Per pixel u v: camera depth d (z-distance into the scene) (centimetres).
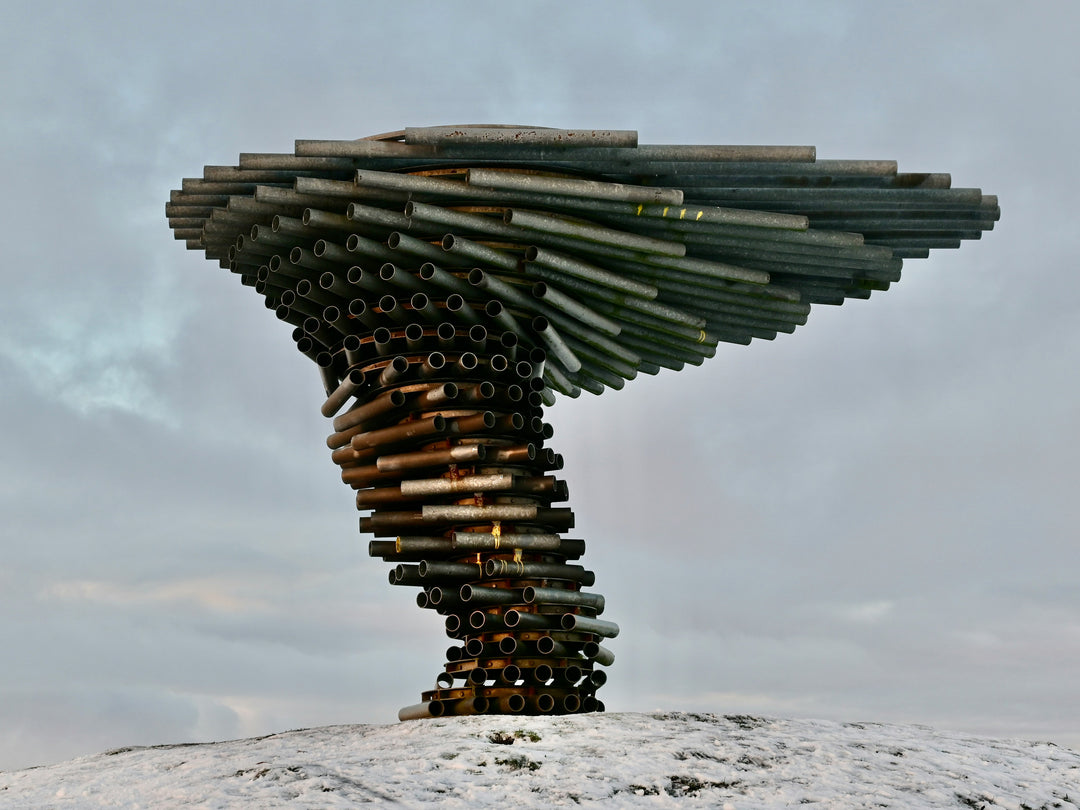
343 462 1708
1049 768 1299
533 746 1227
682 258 1619
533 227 1516
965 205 1625
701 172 1545
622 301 1658
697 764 1182
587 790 1100
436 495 1603
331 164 1521
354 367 1631
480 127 1536
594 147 1499
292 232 1559
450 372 1593
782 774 1176
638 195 1515
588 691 1622
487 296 1575
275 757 1230
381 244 1527
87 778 1220
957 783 1190
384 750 1230
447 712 1567
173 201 1650
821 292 1819
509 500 1617
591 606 1622
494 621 1540
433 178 1558
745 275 1652
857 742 1319
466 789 1098
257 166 1512
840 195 1595
